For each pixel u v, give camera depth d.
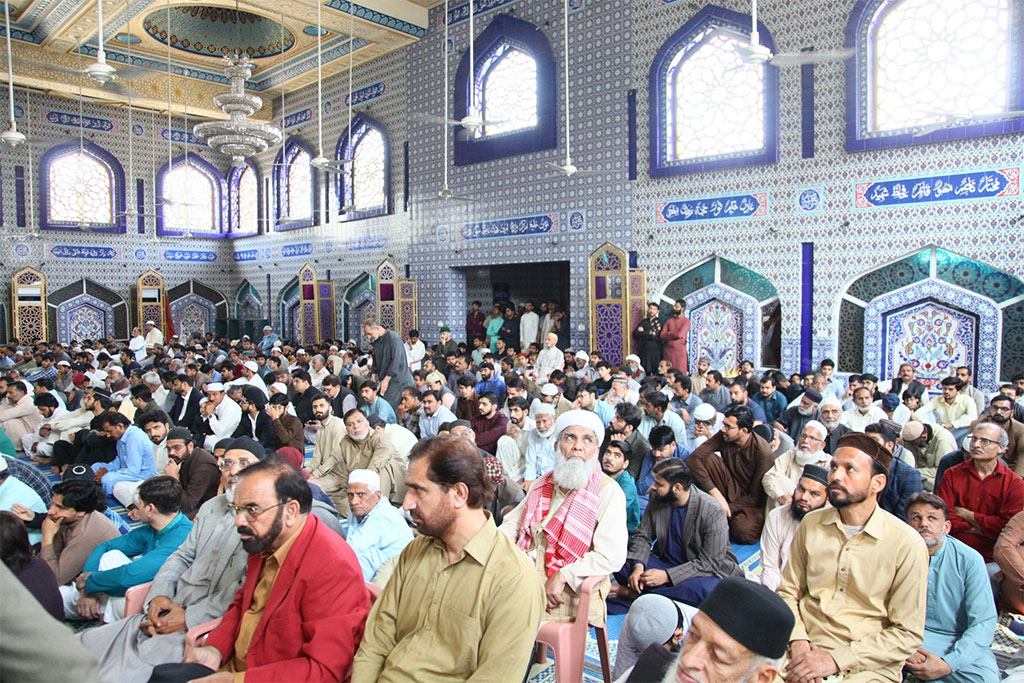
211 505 2.44
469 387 5.57
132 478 4.36
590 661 2.56
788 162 7.04
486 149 9.73
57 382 7.80
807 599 2.01
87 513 2.84
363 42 10.91
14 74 10.78
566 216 8.88
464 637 1.58
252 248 14.70
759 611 1.15
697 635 1.19
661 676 1.41
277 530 1.79
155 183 14.20
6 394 6.05
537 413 4.01
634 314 8.19
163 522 2.65
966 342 6.22
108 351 10.77
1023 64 5.73
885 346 6.65
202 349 11.02
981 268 6.06
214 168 14.95
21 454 5.85
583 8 8.55
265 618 1.80
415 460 1.64
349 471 3.99
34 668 0.80
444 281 10.57
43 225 12.98
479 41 9.70
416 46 10.69
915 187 6.32
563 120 8.86
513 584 1.58
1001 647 2.54
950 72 6.14
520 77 9.40
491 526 1.66
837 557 1.96
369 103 11.70
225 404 5.23
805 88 6.88
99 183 13.59
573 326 8.89
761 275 7.30
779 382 6.03
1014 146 5.82
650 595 1.78
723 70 7.49
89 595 2.65
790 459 3.48
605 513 2.40
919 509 2.22
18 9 10.23
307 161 13.20
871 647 1.83
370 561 2.62
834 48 6.66
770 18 7.05
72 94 11.69
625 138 8.27
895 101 6.45
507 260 9.59
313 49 11.77
